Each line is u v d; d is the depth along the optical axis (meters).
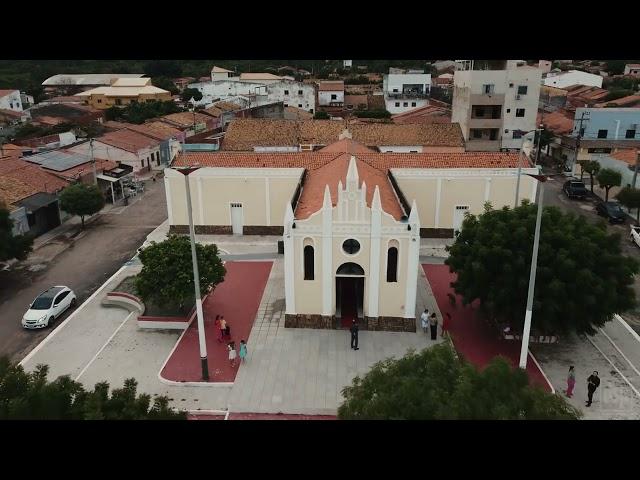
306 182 39.56
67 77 146.12
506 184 40.91
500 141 66.12
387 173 41.19
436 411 13.40
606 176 50.16
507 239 25.59
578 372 24.94
